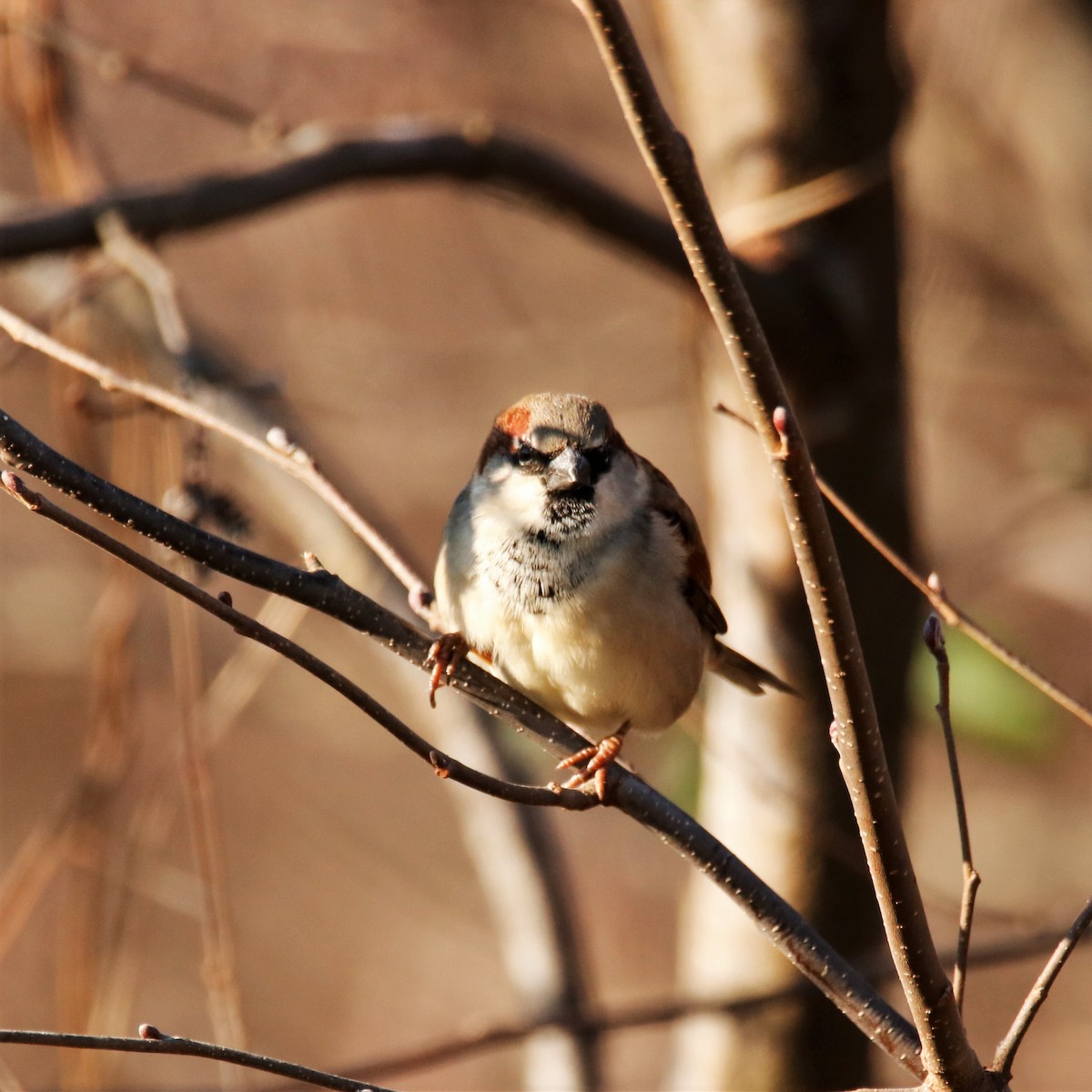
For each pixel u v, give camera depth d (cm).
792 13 930
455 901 1836
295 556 1344
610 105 1581
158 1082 1620
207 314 1628
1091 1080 1655
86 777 932
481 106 1457
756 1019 991
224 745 1873
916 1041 532
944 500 1769
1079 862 1627
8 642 1700
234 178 840
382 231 1672
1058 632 1778
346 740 1892
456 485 1825
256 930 1792
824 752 978
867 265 943
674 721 773
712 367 1004
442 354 1599
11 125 1419
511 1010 1733
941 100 1347
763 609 986
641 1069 1759
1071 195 1294
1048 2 1241
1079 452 1334
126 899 916
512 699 614
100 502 513
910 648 991
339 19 1405
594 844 1958
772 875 980
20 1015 1658
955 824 1697
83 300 918
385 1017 1752
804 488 435
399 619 556
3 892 930
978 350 1562
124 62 939
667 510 750
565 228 902
